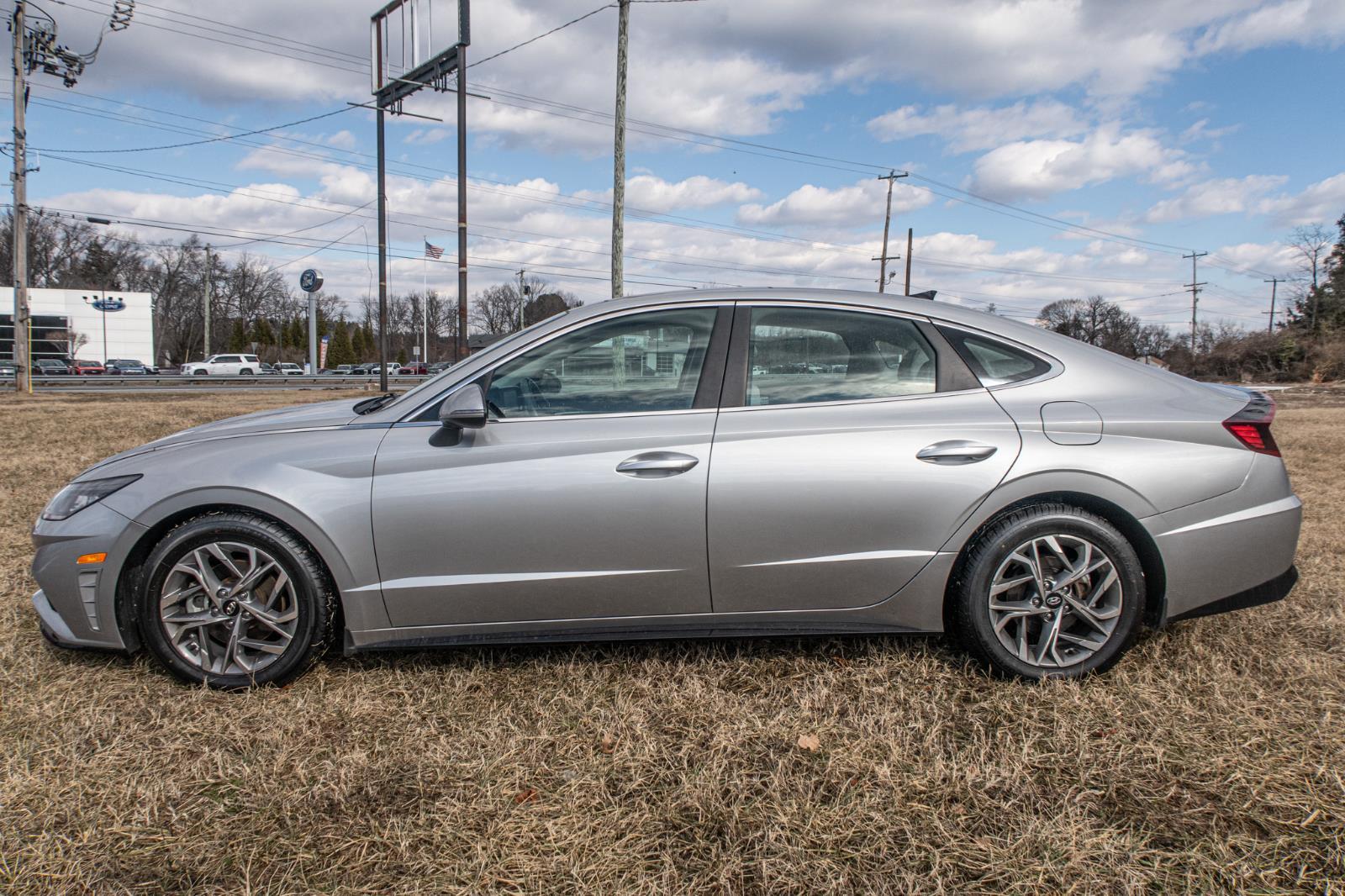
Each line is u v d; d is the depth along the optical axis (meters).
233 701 2.78
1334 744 2.42
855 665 2.99
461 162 19.89
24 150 24.58
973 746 2.43
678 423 2.85
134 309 62.31
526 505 2.78
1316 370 42.47
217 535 2.82
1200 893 1.82
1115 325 80.94
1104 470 2.78
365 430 2.93
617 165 18.05
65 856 1.98
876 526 2.81
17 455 9.24
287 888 1.87
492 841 2.02
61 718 2.65
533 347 2.97
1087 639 2.86
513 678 2.93
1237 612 3.49
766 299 3.02
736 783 2.26
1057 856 1.94
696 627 2.91
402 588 2.82
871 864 1.93
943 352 2.96
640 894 1.83
